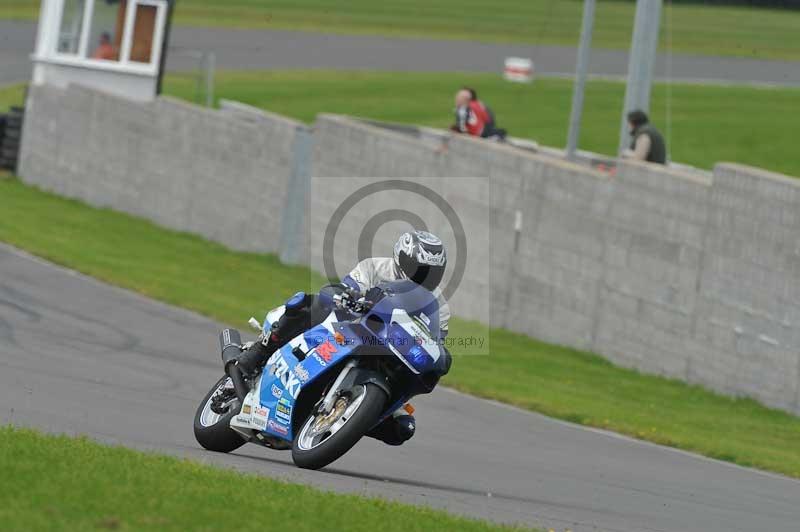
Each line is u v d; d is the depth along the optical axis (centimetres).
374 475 3092
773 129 12825
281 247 8619
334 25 18425
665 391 5809
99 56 11294
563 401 5041
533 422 4509
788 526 3062
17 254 7381
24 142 11425
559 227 6831
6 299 5953
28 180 11300
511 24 19662
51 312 5778
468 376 5394
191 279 7512
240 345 3150
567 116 13388
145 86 11356
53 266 7138
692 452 4288
